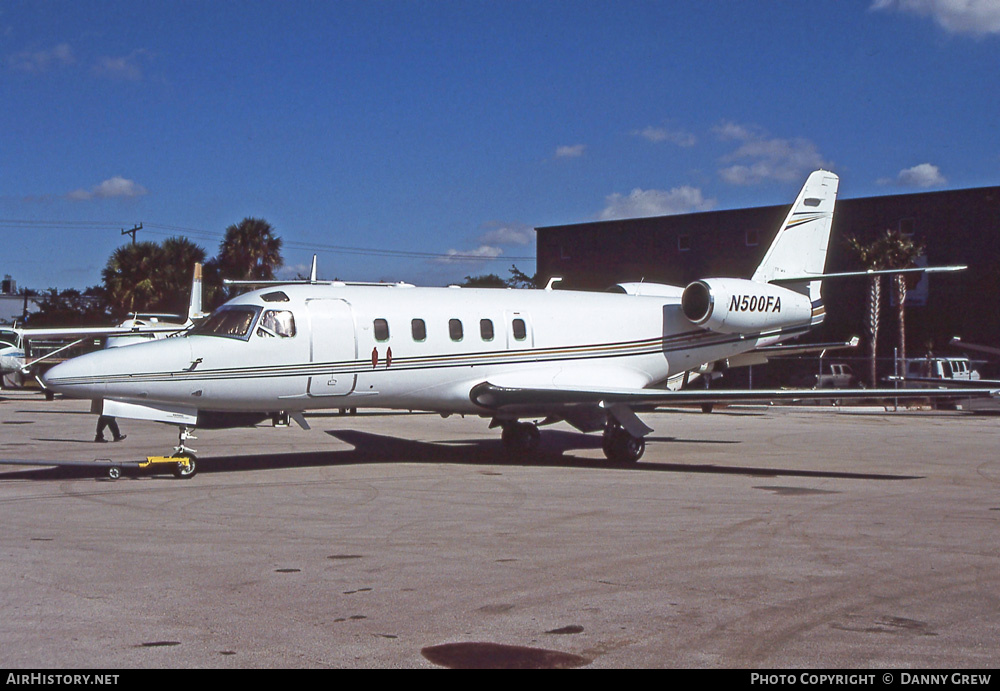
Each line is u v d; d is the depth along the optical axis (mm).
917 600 6715
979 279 46281
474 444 19375
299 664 5242
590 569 7598
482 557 8031
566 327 17250
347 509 10648
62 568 7516
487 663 5293
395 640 5691
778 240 19859
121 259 54812
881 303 48906
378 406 15852
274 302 14211
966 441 21125
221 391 13602
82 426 23094
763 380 46656
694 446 19641
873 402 40938
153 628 5891
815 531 9391
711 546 8586
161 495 11656
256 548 8359
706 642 5719
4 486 12422
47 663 5219
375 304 15164
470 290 16797
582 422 16406
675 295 20312
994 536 9172
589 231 57750
